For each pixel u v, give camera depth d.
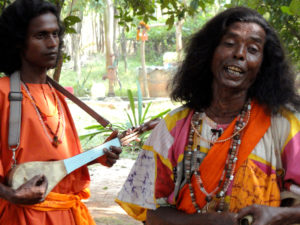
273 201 1.88
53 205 2.58
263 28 1.97
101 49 27.16
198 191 1.98
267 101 1.95
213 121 2.06
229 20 1.98
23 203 2.40
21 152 2.55
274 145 1.93
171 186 2.11
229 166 1.93
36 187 2.38
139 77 18.69
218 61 1.98
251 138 1.93
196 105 2.12
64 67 25.03
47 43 2.70
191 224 1.96
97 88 18.20
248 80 1.97
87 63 25.91
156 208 2.11
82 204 2.82
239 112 2.02
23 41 2.68
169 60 18.69
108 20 17.80
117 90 19.88
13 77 2.68
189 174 2.01
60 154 2.68
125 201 2.24
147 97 17.14
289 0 4.47
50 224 2.58
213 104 2.08
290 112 1.95
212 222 1.90
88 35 26.75
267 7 4.72
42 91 2.76
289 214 1.72
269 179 1.89
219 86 2.03
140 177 2.20
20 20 2.65
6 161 2.55
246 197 1.89
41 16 2.66
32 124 2.61
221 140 1.97
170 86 2.29
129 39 27.73
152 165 2.14
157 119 3.04
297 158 1.85
